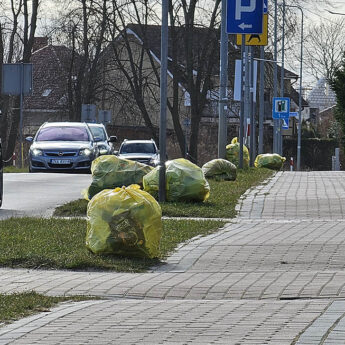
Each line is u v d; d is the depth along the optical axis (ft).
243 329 42.75
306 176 170.71
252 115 232.73
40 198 123.44
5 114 334.24
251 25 149.48
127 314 47.39
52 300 51.90
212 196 119.75
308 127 541.34
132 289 56.54
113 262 67.10
